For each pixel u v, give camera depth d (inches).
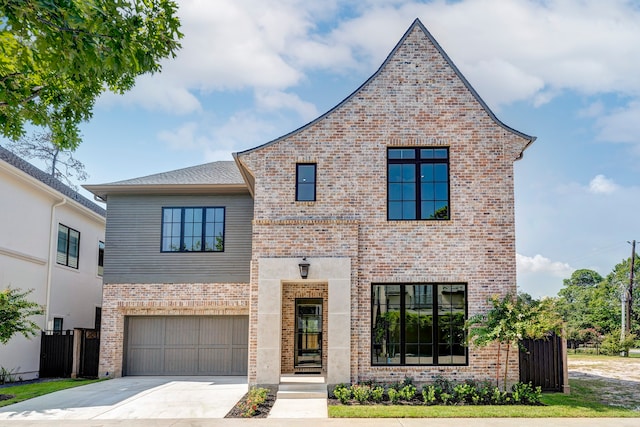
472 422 459.5
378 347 601.3
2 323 624.7
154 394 606.2
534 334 550.3
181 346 784.9
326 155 631.2
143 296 775.1
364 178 626.5
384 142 631.2
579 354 1396.4
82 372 780.0
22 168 852.0
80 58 330.6
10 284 754.2
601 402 551.5
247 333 783.7
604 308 2203.5
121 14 354.3
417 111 634.8
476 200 619.8
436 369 594.9
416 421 463.5
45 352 814.5
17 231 776.9
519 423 456.8
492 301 589.0
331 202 623.2
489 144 628.4
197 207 794.8
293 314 729.0
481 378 592.4
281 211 623.5
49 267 850.8
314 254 611.2
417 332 605.0
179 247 786.8
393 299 610.2
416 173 630.5
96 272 1028.5
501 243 612.7
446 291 612.1
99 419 482.3
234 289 773.3
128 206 797.2
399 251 613.6
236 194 794.8
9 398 588.7
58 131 508.4
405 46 647.8
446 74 641.0
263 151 634.8
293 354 722.8
